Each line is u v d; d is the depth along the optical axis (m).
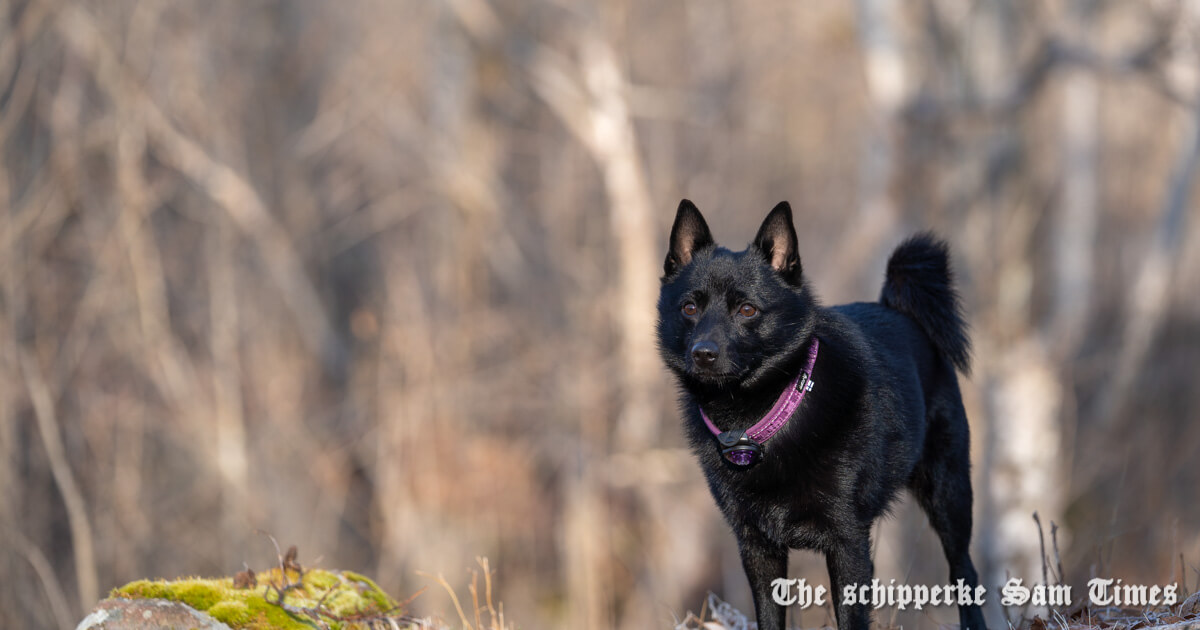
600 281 20.22
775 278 5.02
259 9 20.88
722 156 24.38
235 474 16.38
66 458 15.35
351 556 18.64
